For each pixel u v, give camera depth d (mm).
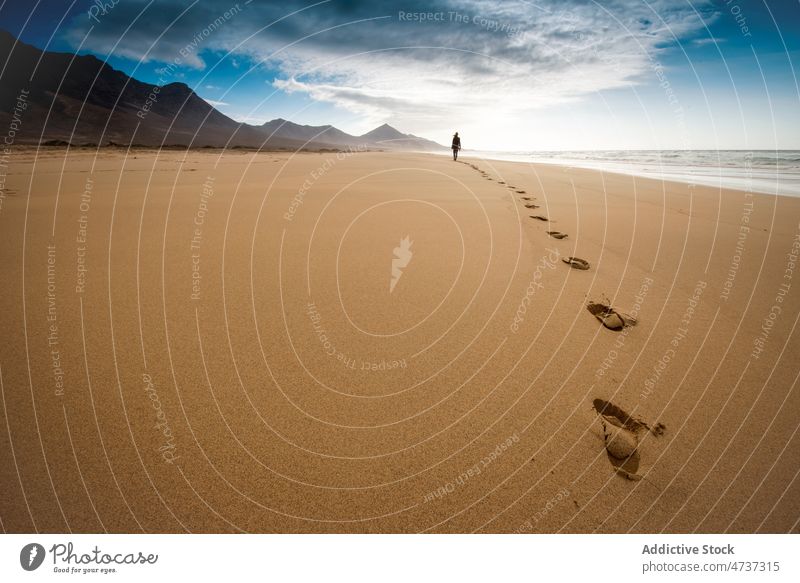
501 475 1855
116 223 5750
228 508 1719
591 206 7746
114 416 2133
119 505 1717
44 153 19125
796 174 15047
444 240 5137
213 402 2260
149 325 3014
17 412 2141
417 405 2271
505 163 21656
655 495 1775
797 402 2299
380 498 1763
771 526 1665
